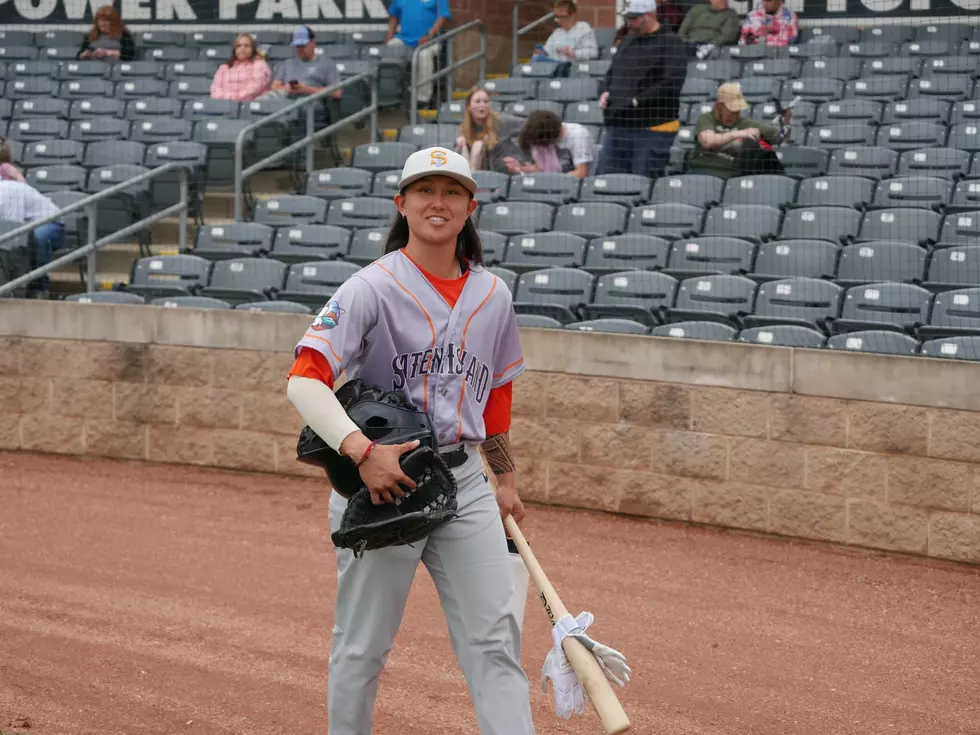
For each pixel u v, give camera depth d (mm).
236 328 17000
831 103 24219
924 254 16891
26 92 31734
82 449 18031
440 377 7121
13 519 14742
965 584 12672
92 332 17781
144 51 34406
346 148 27938
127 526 14523
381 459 6496
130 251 22781
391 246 7445
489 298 7297
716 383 14359
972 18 28234
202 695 9539
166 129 27438
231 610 11602
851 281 16547
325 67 28312
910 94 25406
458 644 7125
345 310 6852
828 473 13844
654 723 9117
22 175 24516
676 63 21844
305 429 6969
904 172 21406
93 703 9336
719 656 10570
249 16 35000
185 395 17406
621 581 12617
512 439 15594
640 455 14875
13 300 18125
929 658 10641
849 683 10031
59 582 12375
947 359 13117
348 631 7199
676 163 22641
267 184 26375
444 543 7074
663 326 15609
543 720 9125
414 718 9094
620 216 19844
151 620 11281
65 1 35688
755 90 25281
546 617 11445
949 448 13156
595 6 32188
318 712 9242
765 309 16391
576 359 15125
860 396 13578
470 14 32031
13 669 9992
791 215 18906
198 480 16812
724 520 14477
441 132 25203
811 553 13688
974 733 9078
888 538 13594
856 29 29125
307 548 13734
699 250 18234
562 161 22672
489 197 21750
